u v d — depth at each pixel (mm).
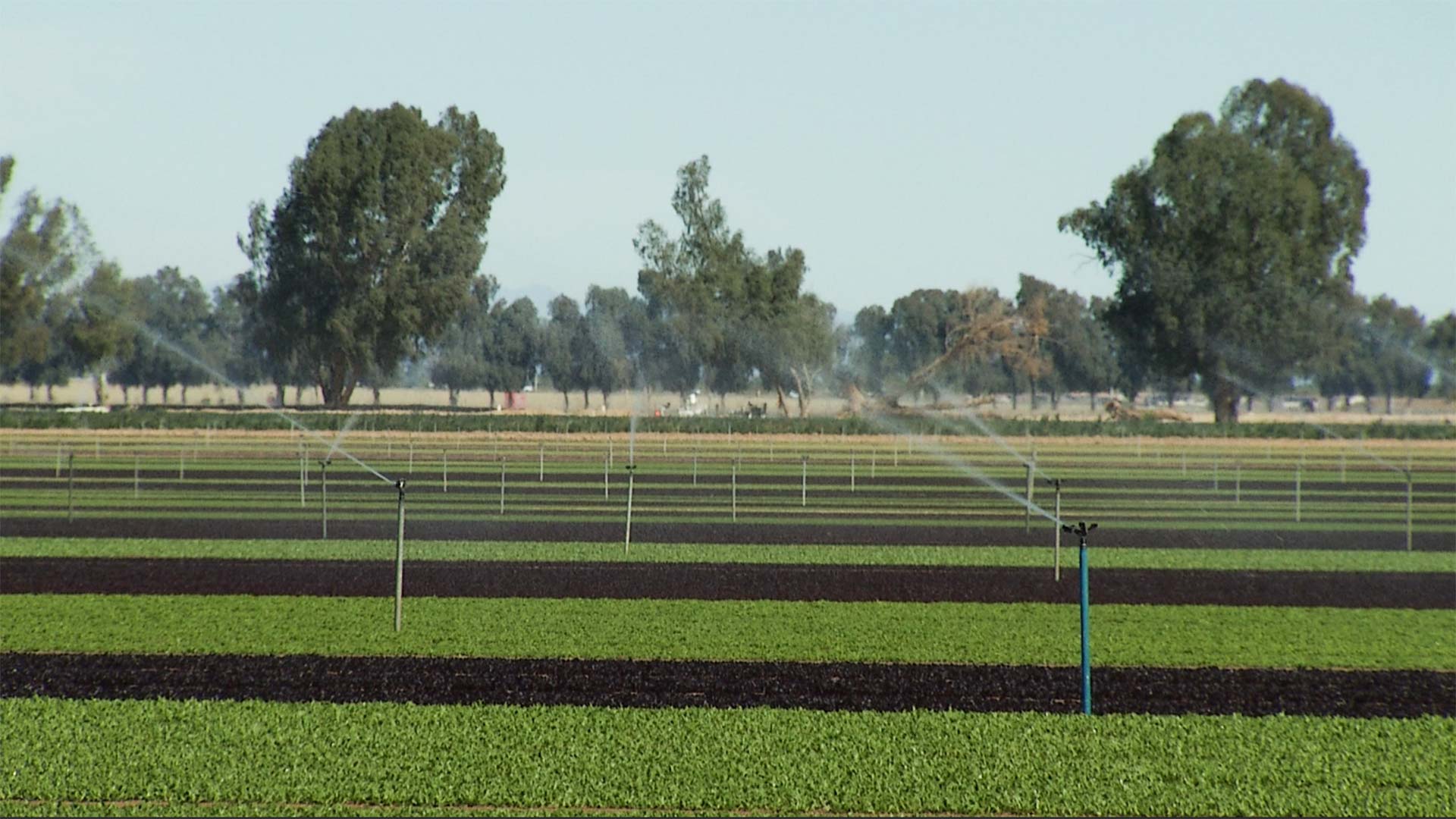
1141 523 105000
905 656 55594
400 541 59938
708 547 87500
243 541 88375
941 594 70750
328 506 111062
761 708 47500
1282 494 131750
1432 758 42500
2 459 155750
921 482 139125
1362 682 52312
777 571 77812
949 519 105688
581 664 53844
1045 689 50594
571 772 40219
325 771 40094
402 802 37906
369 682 50812
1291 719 46656
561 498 118562
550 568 78062
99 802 37875
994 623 62438
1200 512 114125
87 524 97438
